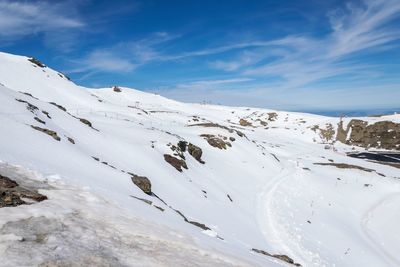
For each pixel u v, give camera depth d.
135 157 35.06
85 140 33.56
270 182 50.56
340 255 29.95
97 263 7.97
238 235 25.88
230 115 195.50
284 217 35.81
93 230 9.98
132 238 10.28
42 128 26.61
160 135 47.38
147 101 182.12
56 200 11.78
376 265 29.95
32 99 38.72
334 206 45.62
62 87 100.50
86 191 14.19
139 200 18.70
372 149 118.56
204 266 9.52
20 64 104.69
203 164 47.72
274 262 16.58
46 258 7.51
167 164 37.97
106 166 25.45
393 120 126.88
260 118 187.75
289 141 116.69
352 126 132.88
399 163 90.31
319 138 136.00
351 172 66.88
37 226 9.09
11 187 11.81
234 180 46.81
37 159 18.31
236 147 61.59
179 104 197.50
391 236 38.62
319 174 61.31
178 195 30.52
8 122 23.39
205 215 27.95
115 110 91.38
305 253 27.73
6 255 7.16
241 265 10.65
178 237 11.82
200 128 72.25
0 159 15.05
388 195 54.16
